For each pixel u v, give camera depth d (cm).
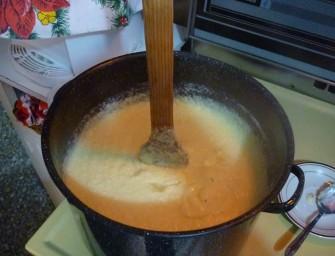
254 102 49
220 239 37
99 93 51
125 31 60
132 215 46
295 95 62
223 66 49
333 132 61
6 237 118
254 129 51
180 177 50
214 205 47
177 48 65
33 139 83
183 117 56
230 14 57
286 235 52
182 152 50
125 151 53
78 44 58
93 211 35
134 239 37
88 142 53
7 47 67
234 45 61
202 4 58
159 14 35
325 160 59
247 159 52
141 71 52
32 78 65
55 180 37
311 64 57
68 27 51
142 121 55
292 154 40
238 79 49
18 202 124
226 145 53
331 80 57
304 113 62
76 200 36
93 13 51
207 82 52
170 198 48
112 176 50
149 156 49
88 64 61
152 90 41
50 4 49
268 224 53
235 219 35
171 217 46
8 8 49
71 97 45
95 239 44
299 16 53
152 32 37
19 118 79
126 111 56
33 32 50
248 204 47
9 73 66
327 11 51
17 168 129
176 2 64
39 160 89
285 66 59
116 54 61
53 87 63
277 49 58
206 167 51
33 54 64
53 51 63
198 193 48
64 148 47
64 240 51
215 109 55
